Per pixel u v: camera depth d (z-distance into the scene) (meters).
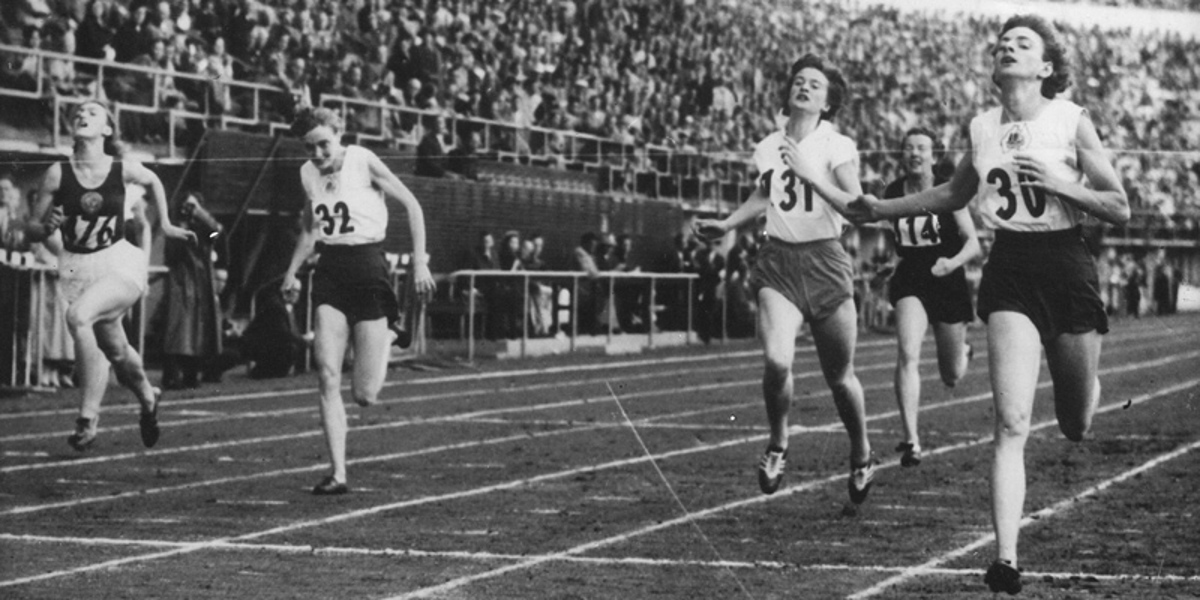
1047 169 5.27
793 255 7.39
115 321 9.19
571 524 7.03
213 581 5.54
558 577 5.66
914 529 6.93
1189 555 6.21
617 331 21.50
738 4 27.09
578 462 9.56
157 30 15.70
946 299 9.25
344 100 17.72
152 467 9.08
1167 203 33.50
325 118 8.16
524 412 12.91
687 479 8.77
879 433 11.70
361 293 8.13
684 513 7.40
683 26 25.73
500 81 21.38
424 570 5.80
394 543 6.45
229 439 10.56
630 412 13.10
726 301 23.41
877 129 29.97
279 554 6.15
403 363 17.31
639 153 24.23
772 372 7.25
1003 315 5.31
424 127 19.50
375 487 8.31
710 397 14.71
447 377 16.50
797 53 28.31
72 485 8.28
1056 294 5.31
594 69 23.69
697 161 25.48
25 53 14.30
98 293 9.02
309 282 16.02
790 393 7.36
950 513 7.46
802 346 24.19
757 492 8.21
